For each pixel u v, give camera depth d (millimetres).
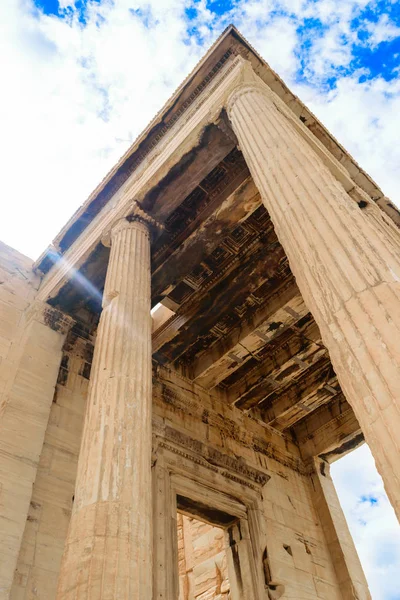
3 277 14875
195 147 11422
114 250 11406
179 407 15547
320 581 15062
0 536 9234
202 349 17078
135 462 6922
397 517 3949
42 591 9289
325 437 18828
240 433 17000
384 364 4535
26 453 10727
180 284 15375
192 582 16453
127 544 5977
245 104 10148
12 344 13320
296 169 7480
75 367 13633
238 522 14422
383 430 4293
